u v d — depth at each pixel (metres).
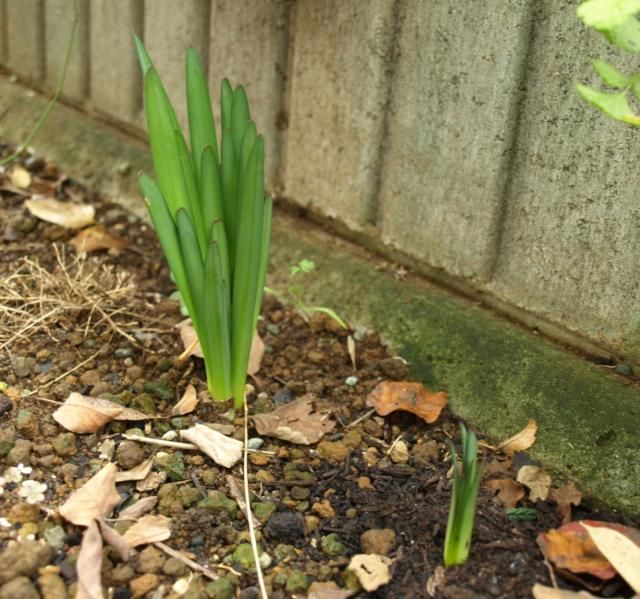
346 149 1.02
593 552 0.76
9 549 0.75
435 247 0.98
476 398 0.91
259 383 0.94
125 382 0.92
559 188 0.88
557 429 0.86
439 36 0.92
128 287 1.02
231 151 0.84
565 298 0.90
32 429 0.85
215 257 0.81
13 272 1.06
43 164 1.28
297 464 0.85
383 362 0.95
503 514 0.80
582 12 0.68
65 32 1.29
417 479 0.84
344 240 1.07
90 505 0.79
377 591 0.75
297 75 1.04
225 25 1.09
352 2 0.97
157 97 0.85
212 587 0.74
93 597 0.72
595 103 0.70
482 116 0.91
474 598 0.74
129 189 1.20
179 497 0.81
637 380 0.87
